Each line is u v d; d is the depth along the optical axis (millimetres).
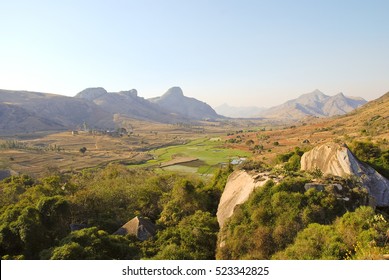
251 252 26750
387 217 29484
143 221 39500
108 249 29641
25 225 32062
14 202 53000
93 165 142500
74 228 39875
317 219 26594
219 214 38969
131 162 147125
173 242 33594
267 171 38750
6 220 35000
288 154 60562
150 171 110688
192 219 39469
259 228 27656
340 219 23562
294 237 25547
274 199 29125
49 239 34562
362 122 160125
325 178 32156
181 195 46375
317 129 184875
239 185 39000
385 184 36906
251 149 158000
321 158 41656
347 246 19875
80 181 73562
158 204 49531
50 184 56688
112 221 42625
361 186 32656
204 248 32250
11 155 155750
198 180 74375
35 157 156250
